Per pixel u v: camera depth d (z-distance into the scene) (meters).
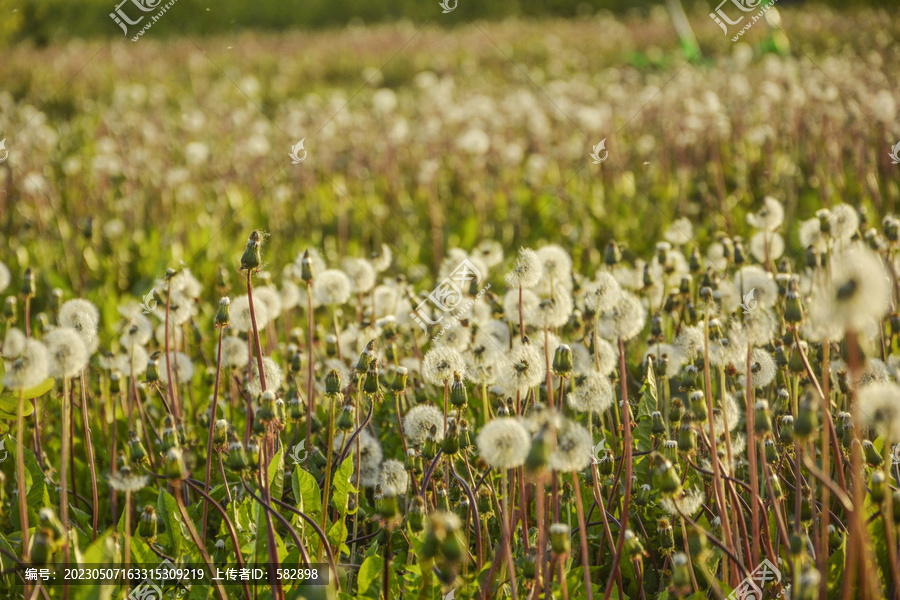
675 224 4.82
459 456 2.20
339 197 6.86
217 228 6.29
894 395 1.52
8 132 8.81
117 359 2.84
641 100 9.41
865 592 1.59
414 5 19.98
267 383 2.30
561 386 2.04
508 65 14.11
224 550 2.22
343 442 2.37
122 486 1.89
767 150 6.91
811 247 2.90
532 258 2.27
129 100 12.02
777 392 2.45
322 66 15.18
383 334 2.91
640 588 2.05
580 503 1.71
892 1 15.38
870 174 5.59
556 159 7.84
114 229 6.14
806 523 2.06
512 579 1.76
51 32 17.80
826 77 8.49
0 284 3.17
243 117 9.62
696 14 16.23
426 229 6.77
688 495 2.05
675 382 2.97
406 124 9.16
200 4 16.70
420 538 1.96
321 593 1.72
